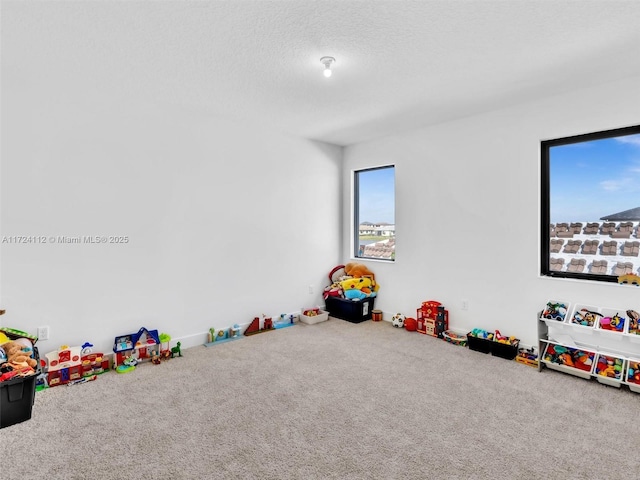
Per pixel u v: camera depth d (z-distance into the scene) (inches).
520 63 93.4
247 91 113.0
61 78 102.9
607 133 108.6
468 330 139.3
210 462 67.1
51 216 104.0
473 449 71.1
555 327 108.7
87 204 110.0
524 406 87.7
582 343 106.6
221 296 141.8
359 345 133.6
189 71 98.2
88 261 110.7
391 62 92.8
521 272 124.4
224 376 105.8
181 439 74.2
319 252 179.0
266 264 156.8
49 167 103.3
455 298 143.3
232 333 143.6
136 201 119.6
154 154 123.1
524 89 111.2
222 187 140.9
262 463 66.8
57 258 105.3
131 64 94.0
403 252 161.8
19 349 88.5
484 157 133.4
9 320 98.3
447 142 144.7
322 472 64.5
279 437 75.0
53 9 69.4
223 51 86.8
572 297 112.8
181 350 128.4
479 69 97.0
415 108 129.0
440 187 147.3
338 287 175.9
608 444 72.4
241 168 146.6
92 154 110.5
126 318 118.2
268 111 133.2
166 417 82.7
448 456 68.9
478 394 94.1
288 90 112.4
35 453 69.4
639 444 72.3
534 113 120.3
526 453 69.7
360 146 179.8
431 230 150.7
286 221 163.9
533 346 120.8
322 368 111.8
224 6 68.7
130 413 84.4
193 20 73.6
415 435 75.9
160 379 103.8
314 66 95.1
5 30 77.4
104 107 112.4
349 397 92.7
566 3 68.1
